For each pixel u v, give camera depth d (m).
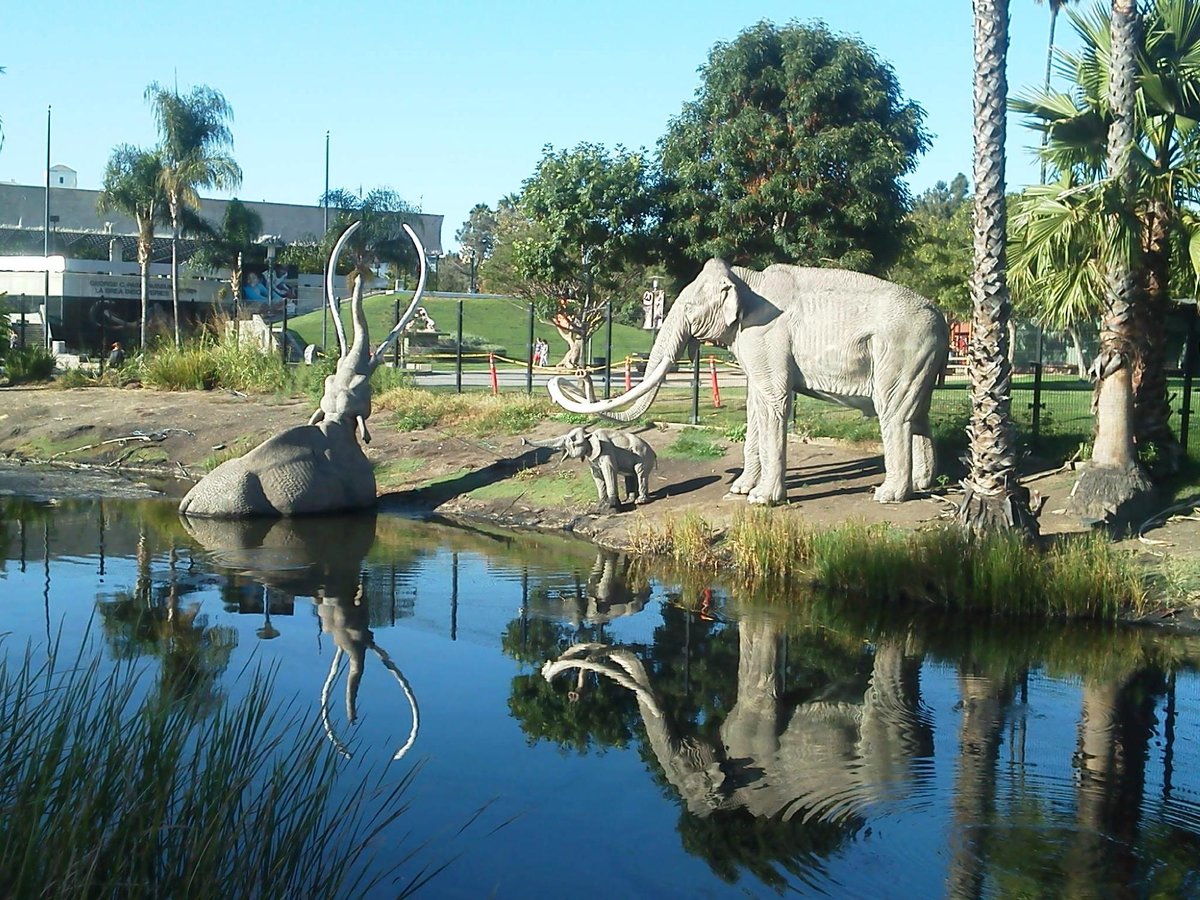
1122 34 14.63
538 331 63.34
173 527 17.36
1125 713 9.66
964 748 8.86
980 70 13.27
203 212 74.25
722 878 6.74
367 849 7.03
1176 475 16.02
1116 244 14.44
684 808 7.74
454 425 22.91
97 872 5.37
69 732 6.68
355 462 19.17
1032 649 11.54
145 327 45.19
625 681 10.48
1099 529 14.14
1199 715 9.63
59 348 48.44
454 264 97.69
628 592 13.70
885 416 15.75
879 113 23.78
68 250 63.06
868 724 9.41
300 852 5.92
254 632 11.72
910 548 13.52
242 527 17.45
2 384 33.91
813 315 15.99
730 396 26.70
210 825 5.62
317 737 8.78
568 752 8.73
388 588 13.72
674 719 9.52
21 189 69.81
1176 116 15.45
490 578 14.33
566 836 7.32
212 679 10.04
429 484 20.20
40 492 20.41
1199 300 15.65
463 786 8.05
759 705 9.88
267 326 47.28
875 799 7.90
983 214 13.35
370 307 62.06
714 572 14.72
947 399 23.62
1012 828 7.38
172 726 6.46
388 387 26.72
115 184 44.34
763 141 23.38
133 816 5.52
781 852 7.09
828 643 11.70
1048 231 14.77
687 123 24.81
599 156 24.70
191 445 24.50
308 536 16.88
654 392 16.97
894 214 24.00
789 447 19.00
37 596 13.00
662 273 28.45
